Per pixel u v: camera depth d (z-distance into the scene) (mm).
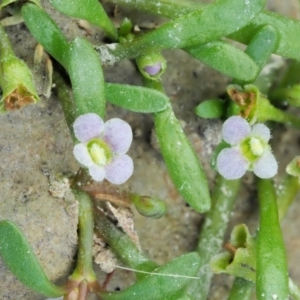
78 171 51
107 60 51
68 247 51
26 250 46
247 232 52
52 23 49
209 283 57
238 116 51
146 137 57
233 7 49
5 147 51
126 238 52
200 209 50
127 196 52
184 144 51
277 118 54
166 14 53
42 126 52
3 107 48
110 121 48
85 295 50
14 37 52
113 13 55
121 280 57
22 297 51
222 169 50
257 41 51
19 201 50
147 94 49
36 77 52
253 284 55
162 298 48
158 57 51
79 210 51
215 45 51
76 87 47
